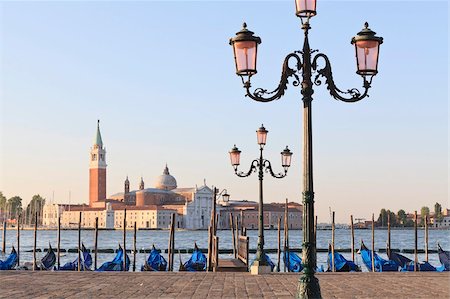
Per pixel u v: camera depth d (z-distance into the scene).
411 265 47.81
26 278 28.89
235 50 15.13
